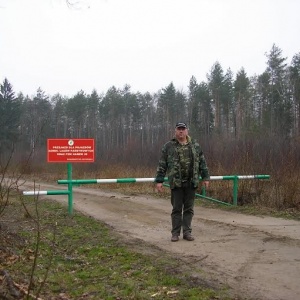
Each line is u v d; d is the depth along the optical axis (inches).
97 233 278.1
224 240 256.5
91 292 164.6
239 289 166.1
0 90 1521.9
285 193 400.5
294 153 486.3
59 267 198.8
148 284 172.9
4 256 206.2
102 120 2409.0
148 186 612.4
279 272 189.0
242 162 457.1
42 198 490.6
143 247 238.4
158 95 2490.2
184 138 256.1
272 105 1781.5
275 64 1866.4
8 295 147.7
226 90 2055.9
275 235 269.7
